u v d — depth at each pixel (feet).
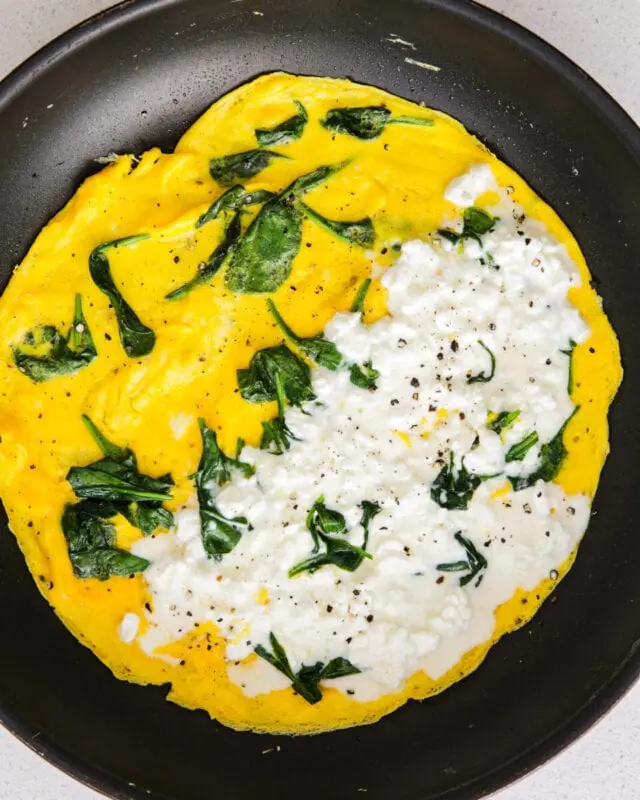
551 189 1.27
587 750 1.36
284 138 1.25
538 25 1.34
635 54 1.34
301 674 1.24
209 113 1.25
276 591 1.22
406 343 1.22
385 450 1.23
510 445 1.24
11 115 1.19
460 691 1.27
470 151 1.27
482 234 1.25
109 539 1.23
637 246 1.26
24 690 1.22
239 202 1.24
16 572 1.24
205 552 1.22
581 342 1.27
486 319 1.24
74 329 1.23
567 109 1.24
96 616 1.24
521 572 1.26
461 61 1.25
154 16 1.19
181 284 1.24
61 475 1.24
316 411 1.22
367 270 1.24
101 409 1.23
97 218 1.24
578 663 1.26
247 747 1.25
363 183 1.25
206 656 1.24
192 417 1.24
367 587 1.23
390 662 1.24
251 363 1.24
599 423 1.28
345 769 1.26
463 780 1.24
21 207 1.24
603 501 1.28
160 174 1.24
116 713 1.24
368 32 1.24
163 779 1.23
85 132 1.24
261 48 1.24
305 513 1.22
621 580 1.27
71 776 1.20
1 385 1.23
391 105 1.26
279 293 1.24
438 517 1.24
